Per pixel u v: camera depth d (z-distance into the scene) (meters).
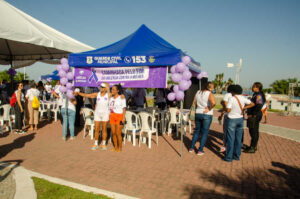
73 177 3.99
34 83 8.07
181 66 5.06
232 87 4.93
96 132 5.81
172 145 6.43
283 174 4.38
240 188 3.72
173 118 7.57
